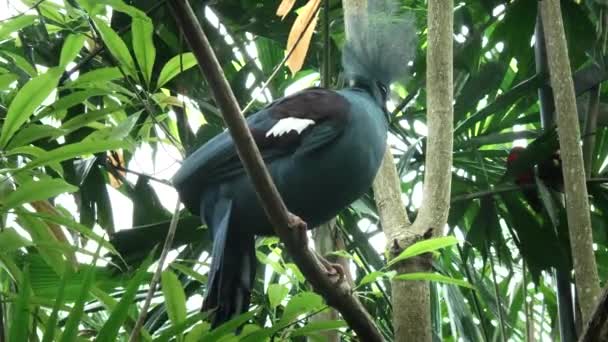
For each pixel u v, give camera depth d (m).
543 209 6.32
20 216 4.25
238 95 6.69
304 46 5.46
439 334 6.29
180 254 5.93
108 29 4.64
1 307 3.79
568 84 5.21
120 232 5.67
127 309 3.42
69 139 5.92
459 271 6.96
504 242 6.47
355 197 5.02
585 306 4.68
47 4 5.25
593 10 6.62
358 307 3.98
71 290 4.22
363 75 5.32
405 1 7.30
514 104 6.85
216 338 3.73
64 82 5.71
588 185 6.31
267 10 6.66
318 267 3.94
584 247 4.83
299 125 4.91
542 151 6.10
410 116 6.57
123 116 5.91
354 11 5.52
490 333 6.75
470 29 6.82
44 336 3.45
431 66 5.00
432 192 4.73
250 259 4.86
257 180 3.83
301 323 5.13
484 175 6.50
